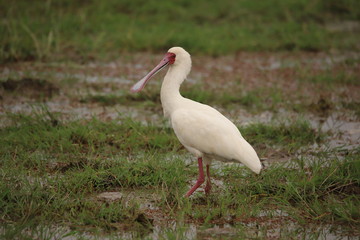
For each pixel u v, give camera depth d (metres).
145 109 15.84
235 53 22.92
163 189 10.04
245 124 14.47
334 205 9.55
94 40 22.78
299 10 28.64
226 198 9.94
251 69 20.61
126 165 11.02
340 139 13.54
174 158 11.80
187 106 10.34
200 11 27.78
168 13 27.14
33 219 9.02
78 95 16.81
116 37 23.08
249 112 15.80
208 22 26.66
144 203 9.86
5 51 20.75
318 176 10.42
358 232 8.97
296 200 10.00
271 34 25.19
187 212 9.37
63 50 21.70
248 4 28.83
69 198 9.80
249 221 9.25
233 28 25.73
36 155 11.63
